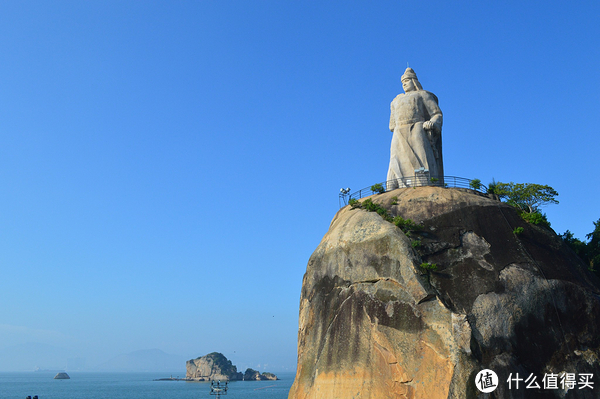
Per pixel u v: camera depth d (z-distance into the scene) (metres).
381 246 30.94
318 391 29.42
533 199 49.59
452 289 28.91
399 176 37.53
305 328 33.47
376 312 29.17
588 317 29.14
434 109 38.91
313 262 34.91
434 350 26.64
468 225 31.94
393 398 26.66
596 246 40.62
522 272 29.58
